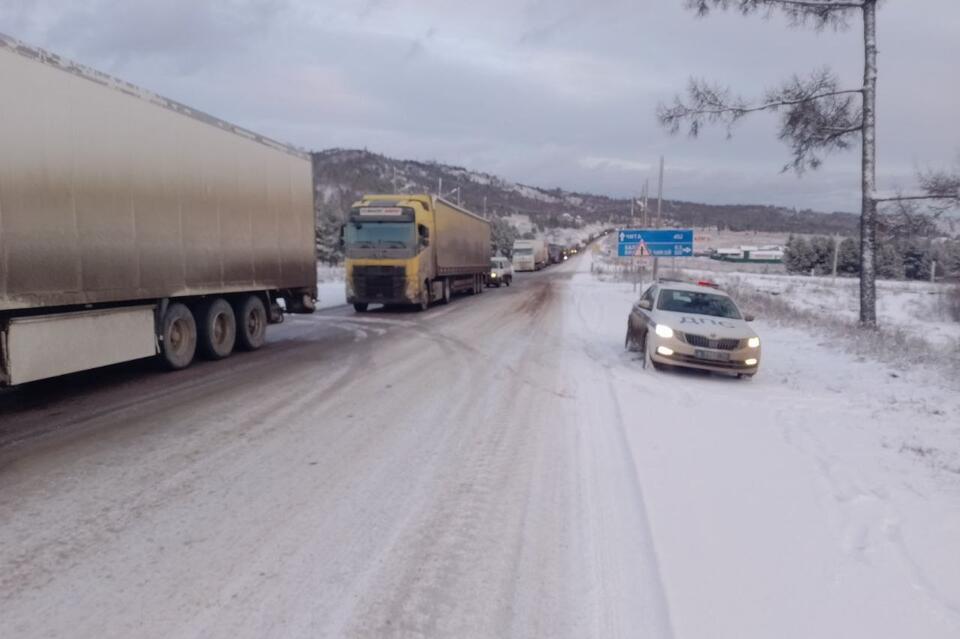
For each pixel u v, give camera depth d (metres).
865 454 6.56
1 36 6.97
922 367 11.53
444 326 18.39
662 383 10.45
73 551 4.22
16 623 3.40
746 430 7.51
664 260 84.44
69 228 7.98
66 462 5.99
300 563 4.13
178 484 5.46
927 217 15.44
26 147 7.33
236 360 12.02
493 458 6.35
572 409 8.46
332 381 10.04
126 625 3.40
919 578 4.03
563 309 24.89
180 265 10.28
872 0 15.53
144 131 9.36
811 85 16.03
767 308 22.78
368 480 5.66
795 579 4.00
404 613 3.60
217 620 3.47
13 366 7.42
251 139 12.42
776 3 15.31
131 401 8.53
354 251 22.44
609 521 4.87
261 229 12.88
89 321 8.57
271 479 5.64
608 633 3.44
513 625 3.50
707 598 3.77
